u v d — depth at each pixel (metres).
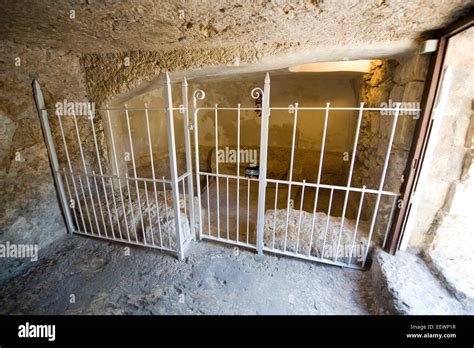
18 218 1.72
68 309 1.39
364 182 2.14
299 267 1.71
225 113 3.82
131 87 1.94
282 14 1.11
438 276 1.35
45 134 1.83
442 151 1.34
